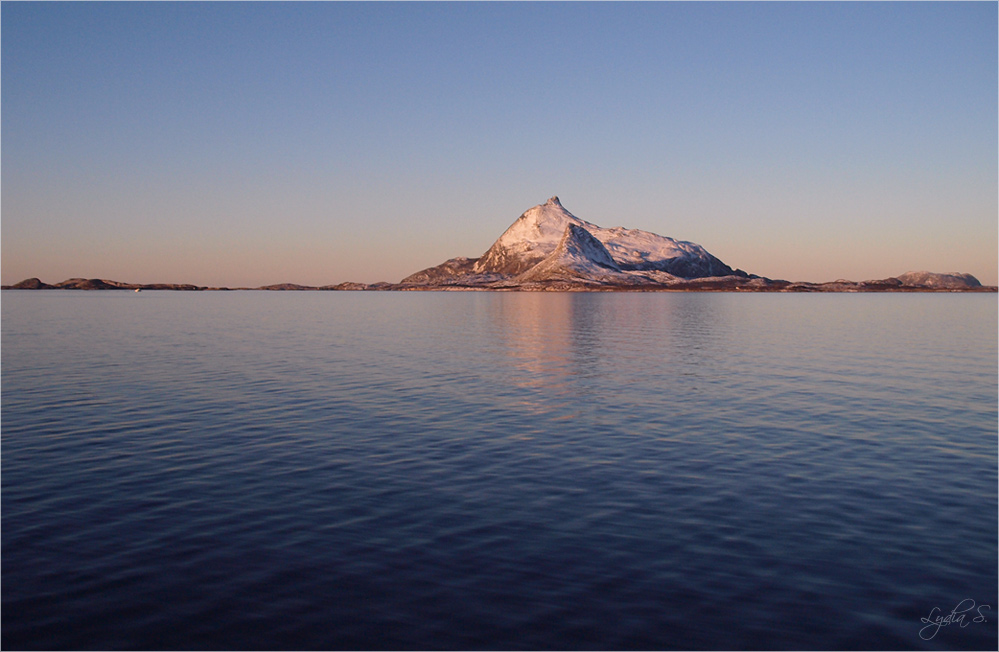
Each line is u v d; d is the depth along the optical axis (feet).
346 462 69.67
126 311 433.89
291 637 37.70
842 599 41.60
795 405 100.37
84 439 78.59
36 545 48.75
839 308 549.54
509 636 37.70
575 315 403.95
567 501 58.13
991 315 414.82
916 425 86.89
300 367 142.61
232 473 65.67
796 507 56.70
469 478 64.49
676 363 151.74
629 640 37.35
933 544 49.24
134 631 38.24
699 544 49.16
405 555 47.29
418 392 111.24
